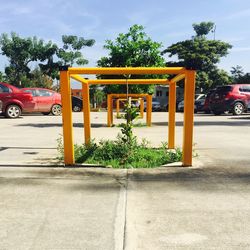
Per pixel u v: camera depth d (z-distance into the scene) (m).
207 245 2.97
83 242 3.03
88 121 7.63
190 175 5.30
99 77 12.91
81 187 4.65
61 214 3.67
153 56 13.20
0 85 18.22
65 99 5.86
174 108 7.86
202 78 48.16
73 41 51.94
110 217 3.59
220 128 12.59
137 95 13.84
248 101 21.03
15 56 52.00
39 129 12.41
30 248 2.93
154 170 5.63
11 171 5.54
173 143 7.92
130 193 4.39
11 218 3.57
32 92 19.86
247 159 6.62
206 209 3.82
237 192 4.43
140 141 9.29
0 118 17.95
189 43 50.50
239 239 3.09
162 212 3.74
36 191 4.46
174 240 3.07
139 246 2.96
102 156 6.50
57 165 5.93
